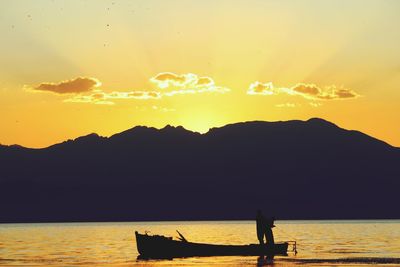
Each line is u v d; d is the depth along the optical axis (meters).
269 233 115.25
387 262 105.38
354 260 108.44
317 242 159.25
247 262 106.62
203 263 105.81
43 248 143.25
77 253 127.75
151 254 115.25
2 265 104.88
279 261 108.12
